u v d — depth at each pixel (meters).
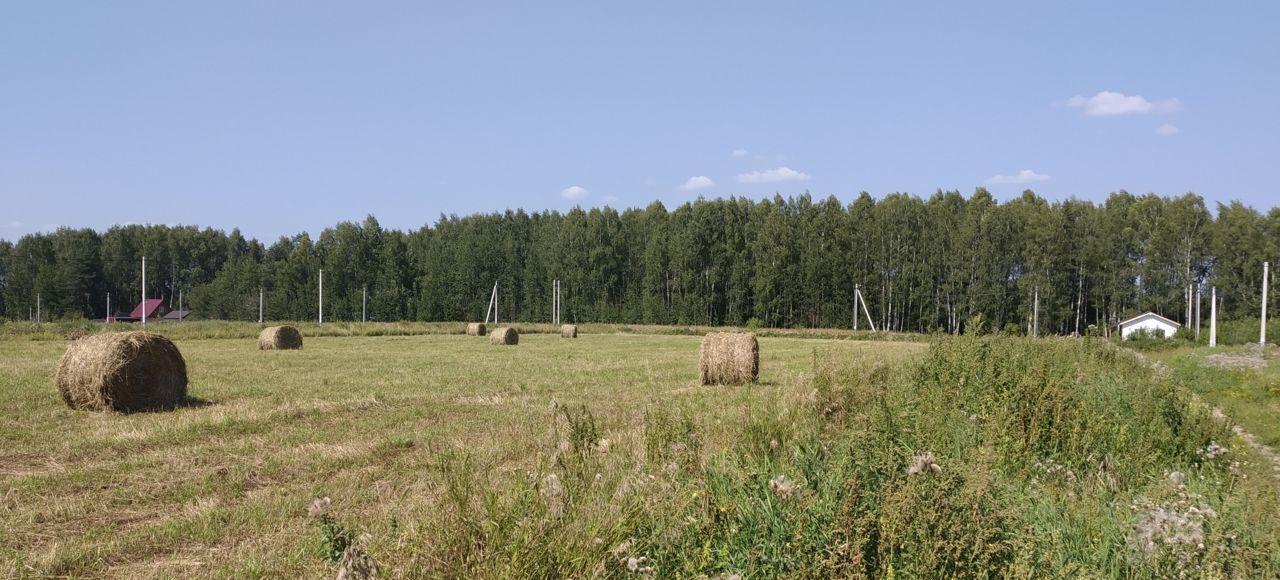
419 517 4.61
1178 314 72.38
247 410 12.66
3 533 6.25
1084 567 4.52
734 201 87.75
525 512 4.35
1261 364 24.09
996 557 4.30
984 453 6.38
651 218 92.25
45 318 102.75
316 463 8.84
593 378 19.17
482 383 17.58
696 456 6.48
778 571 4.28
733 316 81.56
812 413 9.10
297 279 103.25
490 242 96.75
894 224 74.31
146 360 13.96
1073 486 6.83
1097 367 14.66
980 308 69.25
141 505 7.25
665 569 4.39
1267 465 8.96
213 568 5.42
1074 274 72.62
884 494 4.70
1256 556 4.60
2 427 11.28
